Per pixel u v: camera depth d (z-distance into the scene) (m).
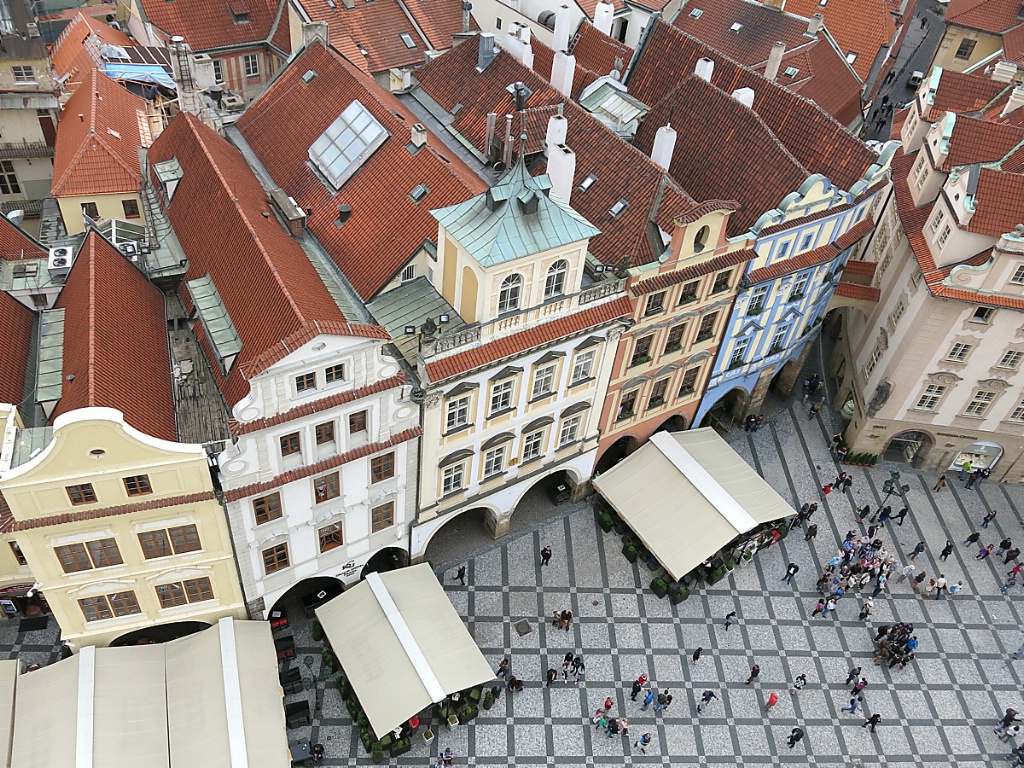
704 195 54.59
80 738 38.25
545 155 51.84
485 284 39.94
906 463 64.56
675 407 58.34
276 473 39.31
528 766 44.47
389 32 75.62
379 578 47.47
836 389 70.19
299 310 38.16
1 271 46.28
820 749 46.75
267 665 43.03
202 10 75.19
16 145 63.69
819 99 77.50
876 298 63.31
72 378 38.25
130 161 58.09
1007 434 60.56
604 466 60.12
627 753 45.50
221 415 40.69
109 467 35.12
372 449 41.69
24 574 44.50
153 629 45.88
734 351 57.75
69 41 76.19
